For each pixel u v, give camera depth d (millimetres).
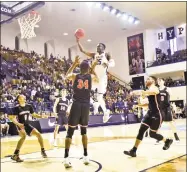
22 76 19094
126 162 5023
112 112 18797
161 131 11055
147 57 24875
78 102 4793
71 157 5684
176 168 4387
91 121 16203
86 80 4852
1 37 21219
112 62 5328
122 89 24156
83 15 19906
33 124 12352
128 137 9562
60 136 10852
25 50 23156
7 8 12414
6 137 11500
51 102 15695
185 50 23734
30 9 12422
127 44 26172
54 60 23734
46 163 5207
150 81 5754
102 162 5086
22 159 5684
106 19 21109
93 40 26438
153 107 5625
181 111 22203
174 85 23359
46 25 21391
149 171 4223
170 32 24609
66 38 25359
